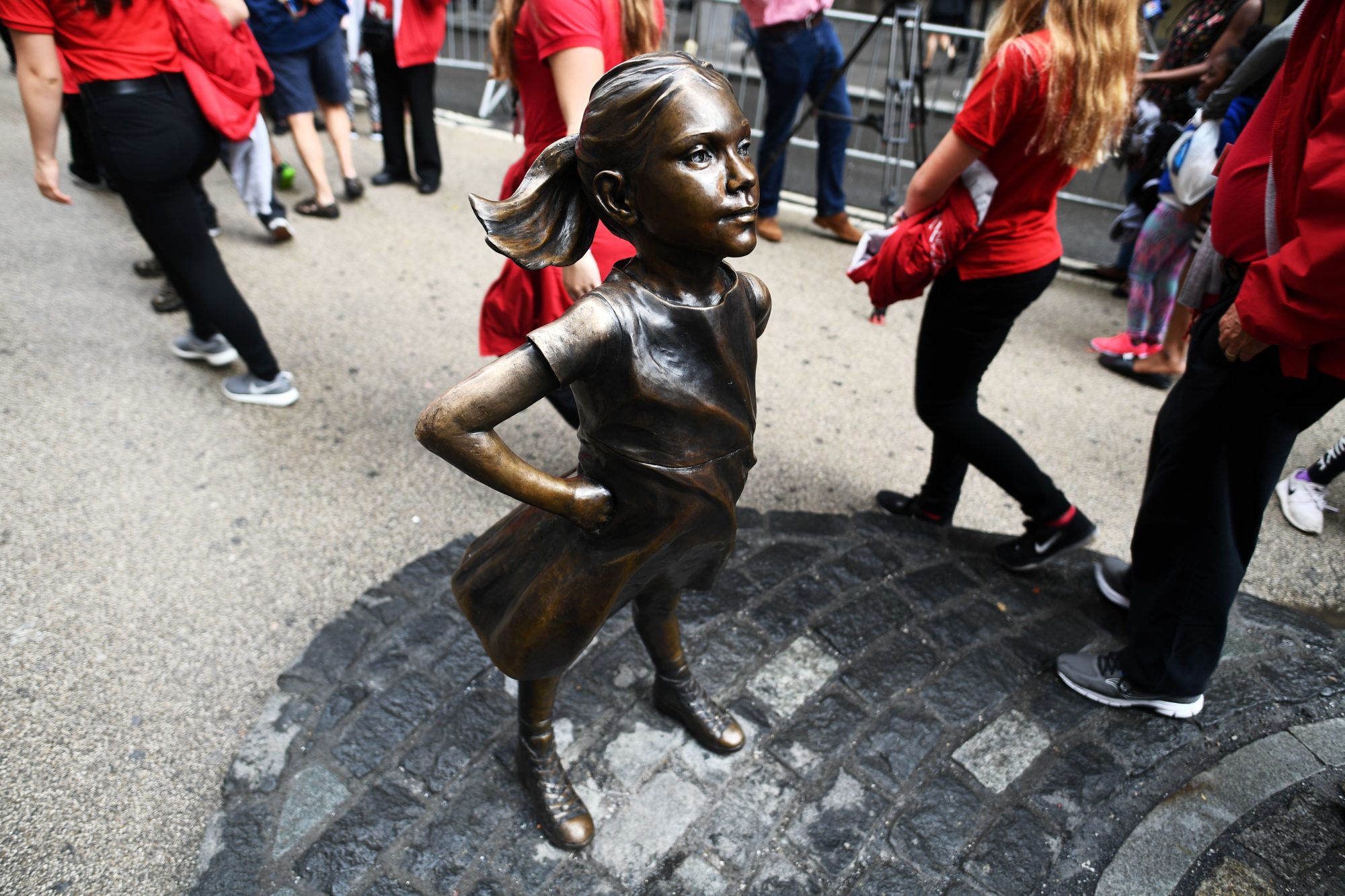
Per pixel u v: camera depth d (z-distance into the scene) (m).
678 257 1.25
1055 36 1.91
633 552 1.46
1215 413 1.86
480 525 2.94
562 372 1.22
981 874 1.87
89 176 5.13
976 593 2.62
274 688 2.32
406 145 5.91
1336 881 1.87
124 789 2.05
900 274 2.29
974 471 3.34
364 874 1.82
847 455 3.39
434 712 2.19
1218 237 1.85
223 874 1.81
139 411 3.43
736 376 1.37
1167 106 4.17
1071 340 4.40
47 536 2.78
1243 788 2.06
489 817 1.95
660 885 1.83
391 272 4.75
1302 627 2.50
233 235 5.06
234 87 3.02
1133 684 2.19
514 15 2.17
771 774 2.06
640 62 1.16
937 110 8.16
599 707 2.21
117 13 2.68
